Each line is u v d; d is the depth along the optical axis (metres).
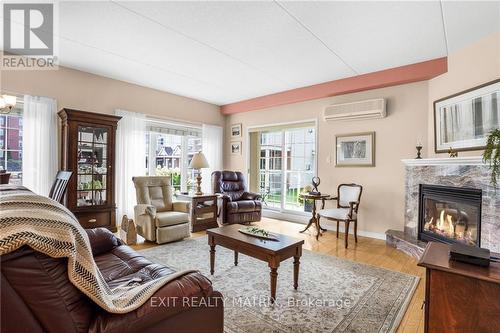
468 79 2.99
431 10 2.34
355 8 2.33
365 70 3.83
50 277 0.84
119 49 3.22
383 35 2.80
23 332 0.80
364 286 2.40
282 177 5.50
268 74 4.05
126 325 0.98
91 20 2.58
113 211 3.96
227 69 3.87
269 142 5.82
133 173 4.54
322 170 4.69
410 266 2.90
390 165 3.95
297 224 4.96
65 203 3.53
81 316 0.92
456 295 1.33
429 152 3.59
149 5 2.32
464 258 1.41
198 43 3.04
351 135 4.34
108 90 4.29
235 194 5.19
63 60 3.59
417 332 1.76
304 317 1.91
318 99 4.73
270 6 2.32
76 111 3.57
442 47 3.06
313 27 2.66
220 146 6.06
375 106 3.95
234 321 1.85
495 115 2.66
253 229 2.64
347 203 4.14
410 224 3.55
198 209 4.37
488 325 1.26
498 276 1.26
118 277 1.64
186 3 2.29
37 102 3.57
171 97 5.17
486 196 2.64
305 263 2.96
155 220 3.55
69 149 3.55
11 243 0.75
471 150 2.91
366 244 3.72
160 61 3.59
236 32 2.78
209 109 5.91
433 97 3.52
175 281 1.19
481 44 2.85
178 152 5.56
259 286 2.38
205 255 3.15
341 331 1.75
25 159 3.48
